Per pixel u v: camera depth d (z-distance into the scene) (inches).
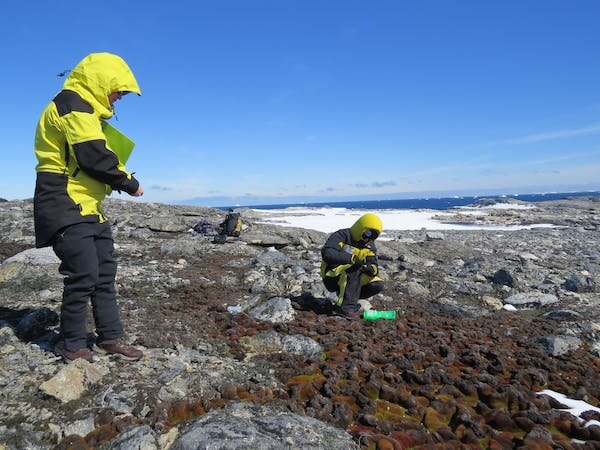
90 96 144.9
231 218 515.2
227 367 167.6
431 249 563.8
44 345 168.9
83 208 147.9
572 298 340.2
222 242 477.1
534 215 1537.9
